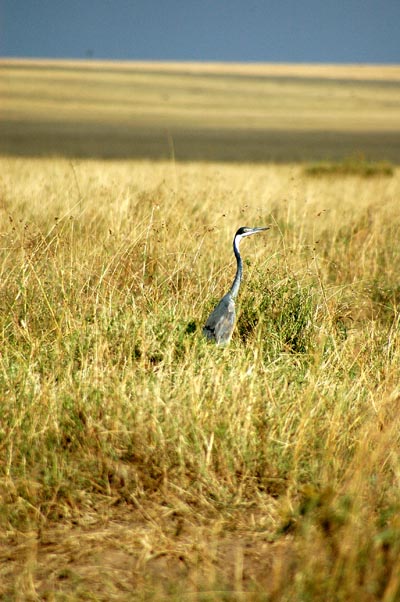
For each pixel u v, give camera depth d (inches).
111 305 847.1
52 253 992.2
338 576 446.3
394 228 1435.8
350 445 620.1
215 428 610.9
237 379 676.1
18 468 580.7
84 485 579.5
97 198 1382.9
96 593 470.6
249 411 625.9
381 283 1162.6
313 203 1609.3
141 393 649.6
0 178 1670.8
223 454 594.9
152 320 826.8
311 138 7111.2
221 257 1081.4
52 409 631.2
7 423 623.2
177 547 518.3
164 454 592.4
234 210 1366.9
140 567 498.0
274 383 705.6
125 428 608.4
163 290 936.9
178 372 705.0
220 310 828.0
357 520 495.8
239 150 5698.8
